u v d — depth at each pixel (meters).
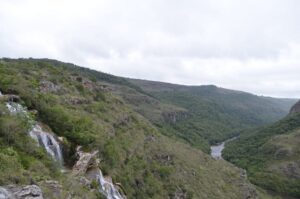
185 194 50.16
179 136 143.12
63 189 20.80
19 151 23.31
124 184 37.19
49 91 46.25
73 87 54.84
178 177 53.34
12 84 36.16
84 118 39.75
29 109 34.22
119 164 39.25
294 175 130.62
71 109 44.66
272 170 134.00
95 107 51.62
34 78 47.09
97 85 66.81
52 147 30.22
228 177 73.94
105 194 30.03
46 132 31.33
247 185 75.62
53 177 23.03
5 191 16.02
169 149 63.59
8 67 47.44
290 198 115.06
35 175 20.27
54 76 55.19
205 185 59.75
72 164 31.36
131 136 52.53
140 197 39.41
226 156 155.38
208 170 69.38
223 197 59.97
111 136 43.75
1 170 17.69
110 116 52.91
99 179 30.47
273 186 120.69
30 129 27.19
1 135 23.42
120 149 43.09
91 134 35.62
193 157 72.94
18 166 19.33
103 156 36.19
